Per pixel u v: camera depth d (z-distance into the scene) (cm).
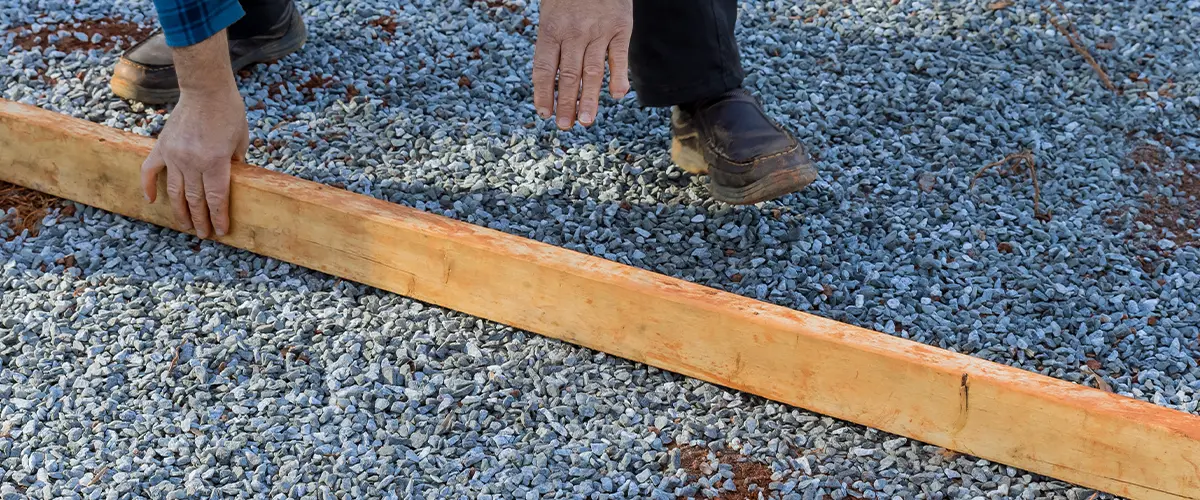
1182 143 291
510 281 213
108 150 234
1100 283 241
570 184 264
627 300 205
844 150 281
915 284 239
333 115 284
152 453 190
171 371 207
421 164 268
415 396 204
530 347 217
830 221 256
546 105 196
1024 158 279
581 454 194
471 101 295
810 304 232
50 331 214
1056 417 183
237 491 184
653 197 261
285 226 228
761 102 297
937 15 339
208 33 205
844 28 332
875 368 192
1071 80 313
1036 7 341
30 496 182
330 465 189
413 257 219
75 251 237
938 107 299
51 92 284
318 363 211
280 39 294
